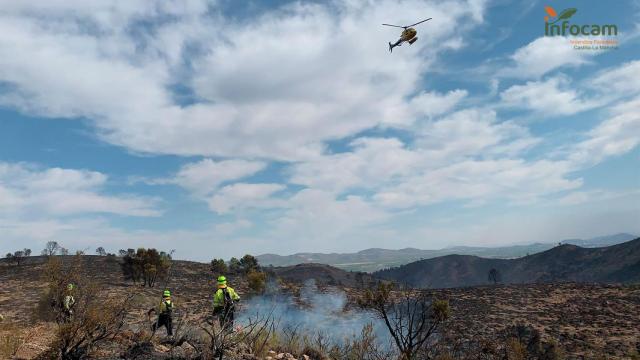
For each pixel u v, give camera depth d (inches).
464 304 1691.7
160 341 304.7
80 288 292.8
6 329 311.4
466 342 377.7
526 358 473.7
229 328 288.8
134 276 1758.1
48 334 316.5
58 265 342.6
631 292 1936.5
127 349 270.4
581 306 1683.1
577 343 1096.2
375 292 389.1
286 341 345.7
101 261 2507.4
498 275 5221.5
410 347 333.4
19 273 2022.6
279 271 7313.0
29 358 260.5
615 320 1411.2
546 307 1669.5
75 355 254.8
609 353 1007.6
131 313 486.3
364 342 319.3
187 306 487.8
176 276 2111.2
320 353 324.2
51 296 338.6
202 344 282.7
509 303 1731.1
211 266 2461.9
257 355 299.0
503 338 768.3
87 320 262.5
